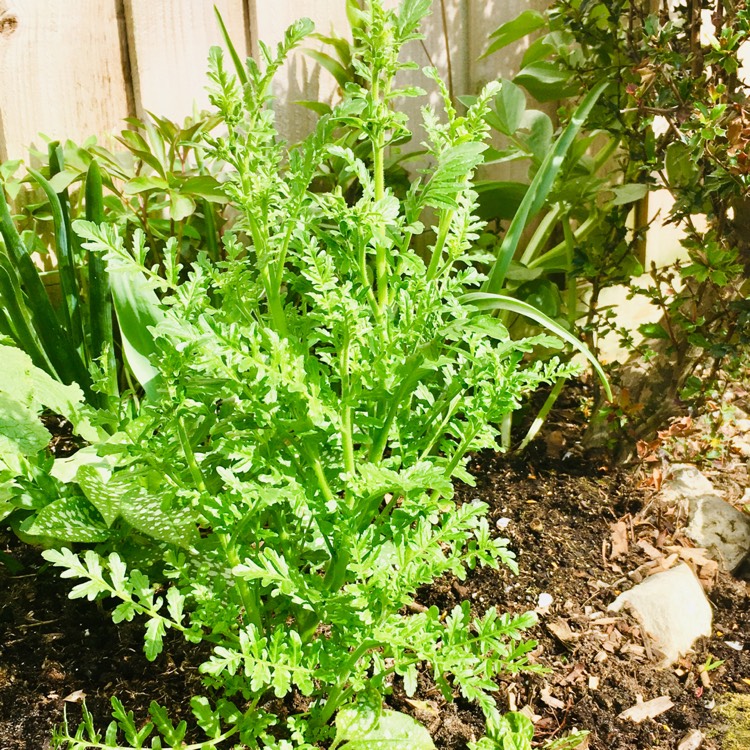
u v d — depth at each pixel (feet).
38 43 5.54
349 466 3.17
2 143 5.59
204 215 5.74
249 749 3.45
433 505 3.15
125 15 5.79
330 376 3.82
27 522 3.53
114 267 3.01
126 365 5.43
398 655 3.04
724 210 5.34
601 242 6.39
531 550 4.95
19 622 4.05
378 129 3.09
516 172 7.22
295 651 2.95
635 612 4.47
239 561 3.17
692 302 5.78
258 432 3.13
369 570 3.03
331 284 2.95
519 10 6.88
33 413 3.62
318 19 6.38
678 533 5.24
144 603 2.99
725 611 4.76
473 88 7.00
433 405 3.55
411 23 3.01
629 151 5.85
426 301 3.15
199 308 3.24
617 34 5.75
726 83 5.39
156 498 3.29
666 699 4.04
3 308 4.91
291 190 3.24
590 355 4.48
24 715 3.58
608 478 5.76
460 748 3.67
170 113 6.06
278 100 6.32
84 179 5.52
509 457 5.93
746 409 6.75
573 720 3.89
